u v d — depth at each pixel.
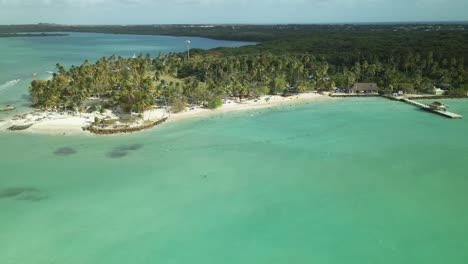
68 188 70.25
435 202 66.31
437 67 170.25
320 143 95.44
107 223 59.47
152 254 52.69
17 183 71.75
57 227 58.19
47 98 113.69
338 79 159.00
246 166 81.06
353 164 82.31
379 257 52.25
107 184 72.06
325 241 55.66
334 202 66.25
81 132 101.75
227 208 64.12
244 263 51.28
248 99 143.88
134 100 116.44
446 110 125.00
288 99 145.50
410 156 86.69
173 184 72.44
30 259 51.12
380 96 150.62
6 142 93.38
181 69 187.75
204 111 126.25
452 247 54.25
